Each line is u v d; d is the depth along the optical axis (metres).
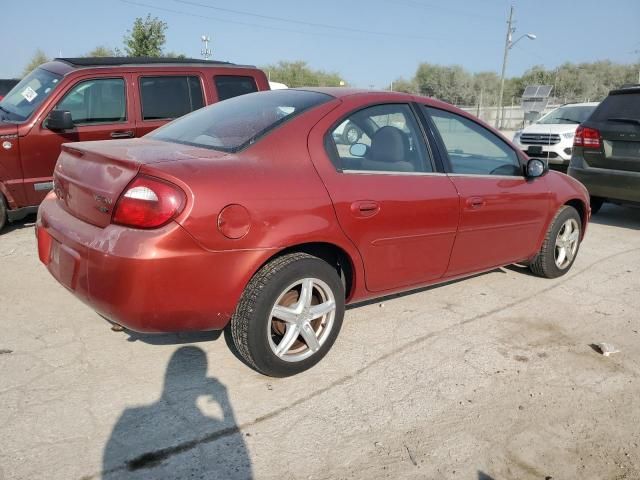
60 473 2.34
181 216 2.58
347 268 3.41
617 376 3.37
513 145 4.49
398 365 3.38
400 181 3.50
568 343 3.79
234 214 2.72
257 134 3.11
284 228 2.90
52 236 3.07
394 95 3.73
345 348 3.57
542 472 2.51
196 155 2.90
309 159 3.13
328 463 2.49
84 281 2.72
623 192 6.97
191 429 2.68
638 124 6.72
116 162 2.78
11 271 4.73
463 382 3.22
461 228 3.90
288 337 3.07
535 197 4.53
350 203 3.18
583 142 7.26
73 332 3.62
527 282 4.97
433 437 2.71
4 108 6.31
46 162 5.89
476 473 2.48
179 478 2.35
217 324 2.88
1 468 2.35
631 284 5.02
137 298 2.58
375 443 2.64
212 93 6.90
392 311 4.19
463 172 3.99
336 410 2.89
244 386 3.07
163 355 3.37
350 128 3.39
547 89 30.48
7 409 2.76
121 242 2.58
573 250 5.17
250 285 2.92
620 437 2.78
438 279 3.97
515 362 3.49
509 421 2.87
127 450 2.50
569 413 2.96
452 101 56.53
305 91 3.67
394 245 3.48
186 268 2.63
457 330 3.91
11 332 3.59
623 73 62.56
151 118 6.50
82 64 6.29
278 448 2.58
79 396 2.90
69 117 5.72
